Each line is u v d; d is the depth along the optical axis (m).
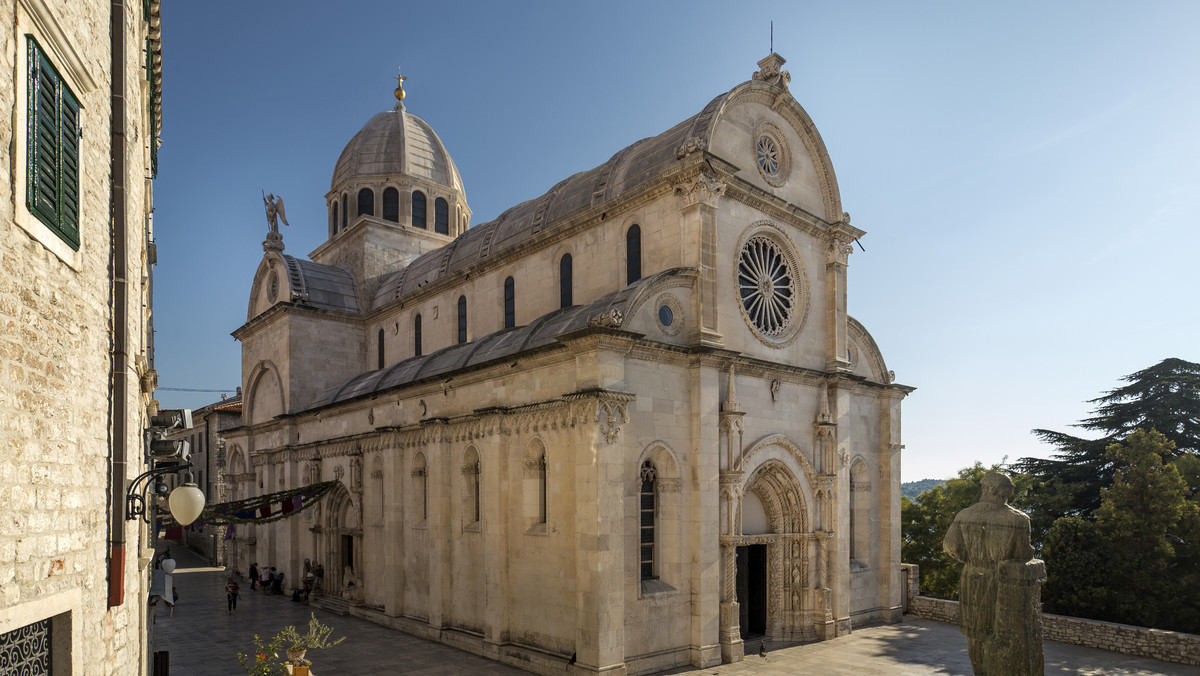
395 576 35.81
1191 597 35.12
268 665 21.09
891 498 38.53
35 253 8.41
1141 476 37.00
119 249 12.10
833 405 34.94
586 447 24.64
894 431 39.59
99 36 11.31
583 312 28.88
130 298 13.10
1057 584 37.16
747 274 32.41
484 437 30.20
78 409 9.87
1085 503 47.28
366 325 54.34
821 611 32.09
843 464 34.75
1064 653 29.36
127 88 12.75
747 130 32.84
